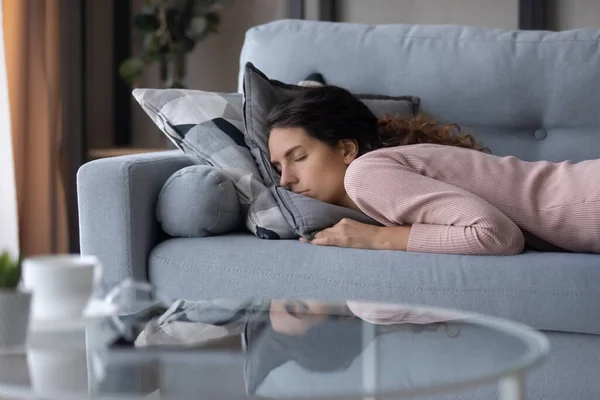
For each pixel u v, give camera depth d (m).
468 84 2.13
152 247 1.82
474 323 1.14
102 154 3.33
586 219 1.65
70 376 0.93
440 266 1.56
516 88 2.11
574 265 1.52
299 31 2.29
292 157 1.85
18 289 1.00
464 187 1.72
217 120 1.99
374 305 1.27
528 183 1.73
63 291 1.09
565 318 1.48
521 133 2.14
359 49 2.22
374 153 1.75
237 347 1.04
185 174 1.80
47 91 3.10
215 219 1.80
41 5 3.09
